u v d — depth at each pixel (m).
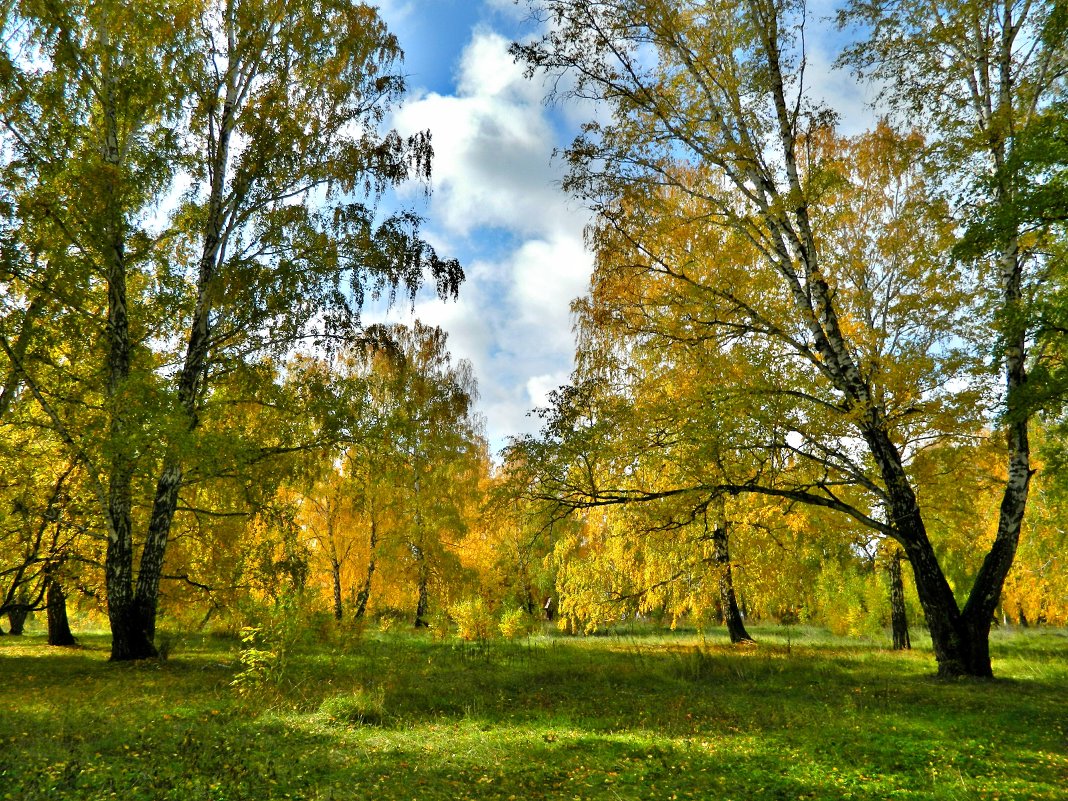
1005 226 9.00
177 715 7.24
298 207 12.85
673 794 4.98
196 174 12.83
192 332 12.93
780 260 11.70
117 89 12.18
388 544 23.27
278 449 12.60
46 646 16.41
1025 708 8.04
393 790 4.96
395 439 14.11
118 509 12.18
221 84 13.60
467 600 21.02
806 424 11.16
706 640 19.06
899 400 11.55
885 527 11.55
